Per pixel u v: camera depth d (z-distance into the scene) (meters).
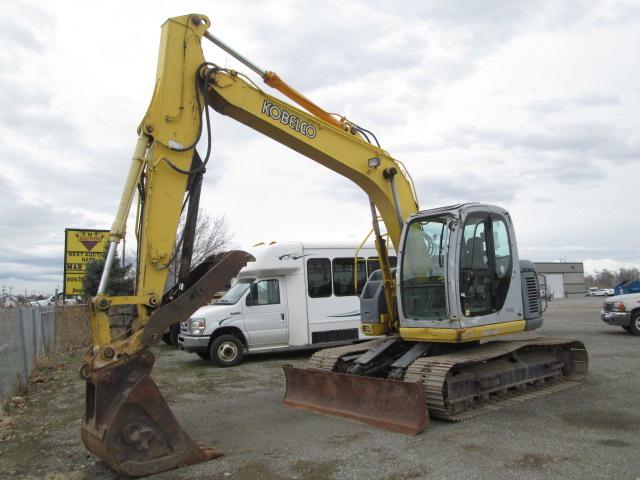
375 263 14.12
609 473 4.71
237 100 6.76
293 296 12.99
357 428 6.46
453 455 5.35
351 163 7.77
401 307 7.64
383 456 5.40
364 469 5.05
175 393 9.18
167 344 17.66
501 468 4.93
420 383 6.29
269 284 12.86
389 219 8.22
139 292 5.63
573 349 9.16
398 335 8.34
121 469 4.88
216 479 4.90
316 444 5.89
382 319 8.22
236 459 5.46
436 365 6.79
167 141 5.99
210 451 5.49
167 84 6.09
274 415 7.30
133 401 5.02
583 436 5.83
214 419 7.24
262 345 12.65
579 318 21.19
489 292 7.54
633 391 7.98
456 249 7.07
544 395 7.82
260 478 4.91
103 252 20.33
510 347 7.84
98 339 5.24
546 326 17.61
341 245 13.76
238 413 7.53
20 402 8.81
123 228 5.61
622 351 11.70
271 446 5.88
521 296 8.06
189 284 6.25
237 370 11.52
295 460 5.38
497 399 7.52
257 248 13.20
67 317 17.22
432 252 7.44
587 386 8.38
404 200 8.26
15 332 9.52
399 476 4.85
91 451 5.38
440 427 6.39
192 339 12.13
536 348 8.59
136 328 5.54
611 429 6.07
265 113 6.99
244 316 12.45
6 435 6.79
